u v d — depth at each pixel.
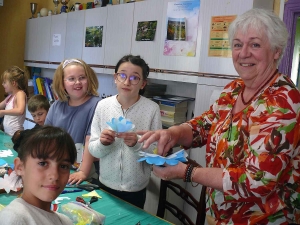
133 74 1.55
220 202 1.12
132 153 1.56
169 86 2.90
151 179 2.41
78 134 1.87
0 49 4.74
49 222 0.85
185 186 2.41
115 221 1.24
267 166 0.91
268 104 0.99
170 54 2.46
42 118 2.55
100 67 3.18
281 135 0.92
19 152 0.90
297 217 1.06
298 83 2.16
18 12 4.77
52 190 0.85
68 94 1.94
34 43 4.42
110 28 3.03
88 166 1.68
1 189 1.40
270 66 1.07
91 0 3.85
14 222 0.76
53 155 0.86
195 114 2.34
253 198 0.97
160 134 1.26
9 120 3.01
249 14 1.06
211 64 2.21
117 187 1.60
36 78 4.40
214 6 2.16
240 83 1.24
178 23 2.39
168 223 1.25
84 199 1.42
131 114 1.60
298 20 2.11
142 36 2.67
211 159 1.22
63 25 3.75
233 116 1.13
